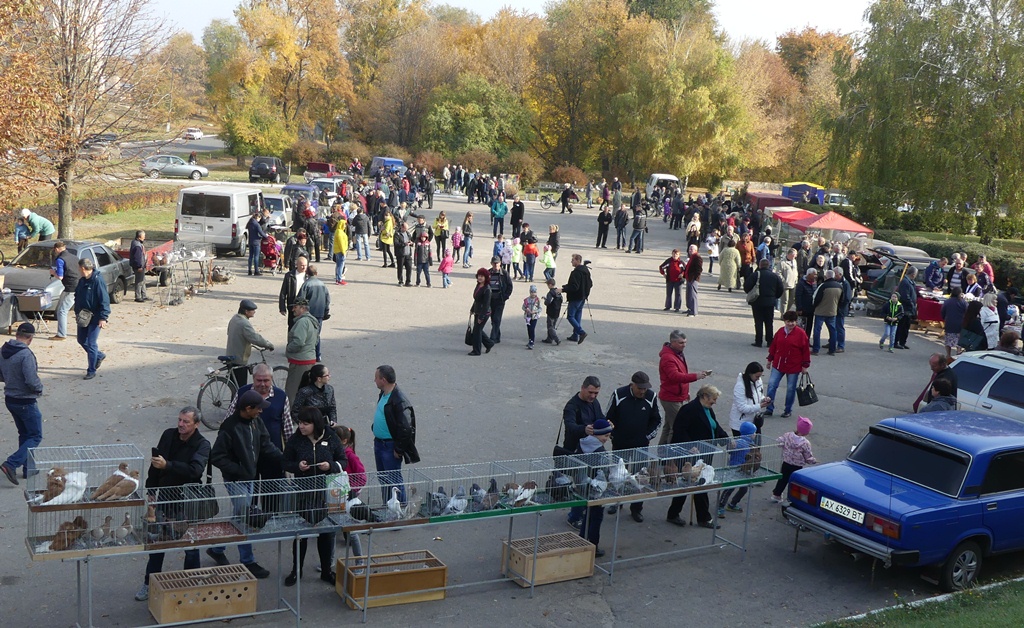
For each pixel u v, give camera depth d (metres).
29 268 18.27
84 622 7.15
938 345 21.27
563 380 15.96
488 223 43.41
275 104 77.88
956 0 36.34
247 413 7.70
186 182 55.12
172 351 16.42
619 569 8.94
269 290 23.45
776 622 7.88
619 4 79.19
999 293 19.81
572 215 50.88
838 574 9.08
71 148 24.95
